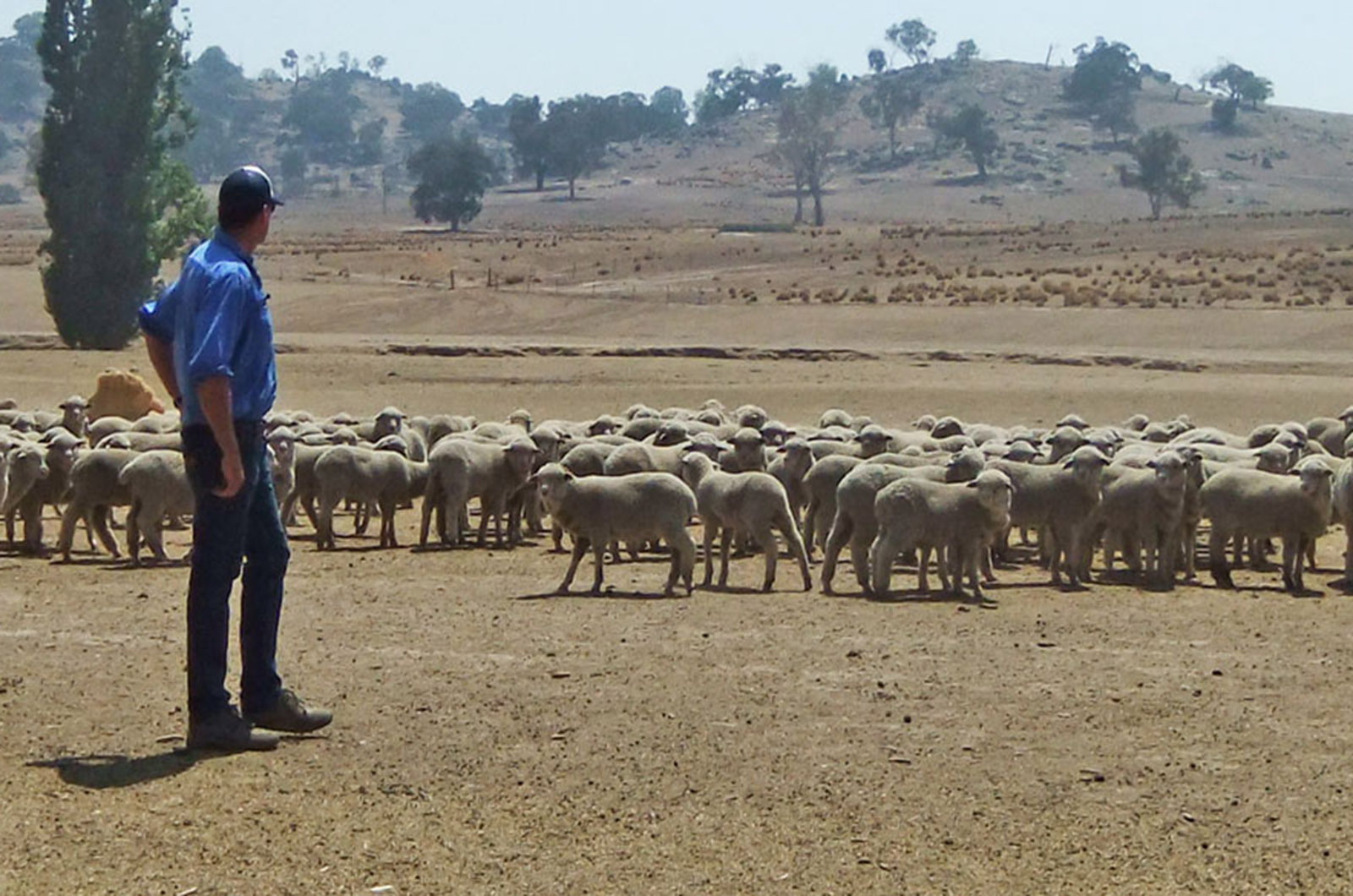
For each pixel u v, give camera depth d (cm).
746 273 11875
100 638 1712
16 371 5978
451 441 2569
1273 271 10838
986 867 1050
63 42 7206
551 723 1366
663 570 2302
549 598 2005
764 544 2100
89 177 7181
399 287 10031
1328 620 1898
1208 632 1809
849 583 2180
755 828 1118
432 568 2295
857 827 1122
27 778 1209
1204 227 15300
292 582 2136
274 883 1014
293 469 2578
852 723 1376
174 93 7462
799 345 7119
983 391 5369
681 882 1021
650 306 8650
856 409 5031
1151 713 1416
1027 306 8894
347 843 1084
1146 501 2209
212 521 1242
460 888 1011
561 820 1130
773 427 2894
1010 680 1538
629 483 2028
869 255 13012
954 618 1888
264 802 1160
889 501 2031
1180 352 6812
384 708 1412
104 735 1324
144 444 2717
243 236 1238
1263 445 2970
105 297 7200
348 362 6131
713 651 1662
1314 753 1298
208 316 1188
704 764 1255
